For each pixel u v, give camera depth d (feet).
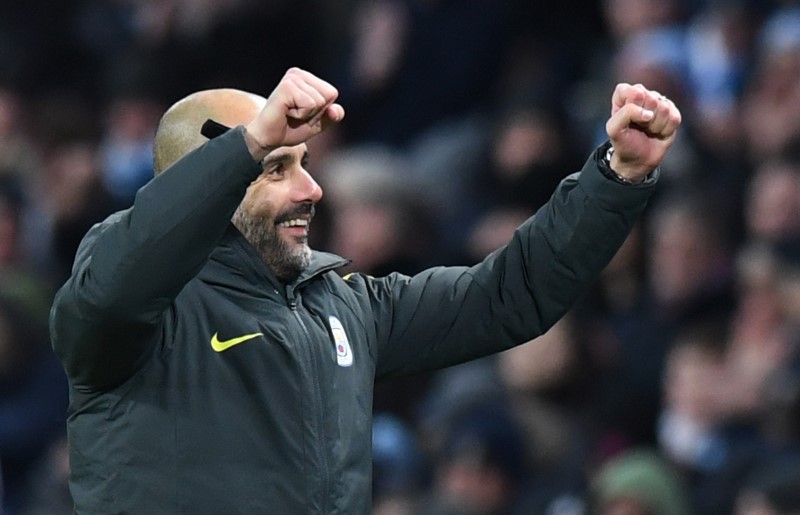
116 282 47.60
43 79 163.84
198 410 50.14
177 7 155.33
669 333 104.78
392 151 144.25
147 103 147.43
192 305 51.06
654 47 130.82
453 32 144.97
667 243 109.29
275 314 51.55
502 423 94.99
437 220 121.29
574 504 93.09
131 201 137.80
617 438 97.60
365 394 53.06
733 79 126.93
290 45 155.12
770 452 91.86
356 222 112.88
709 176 119.24
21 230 125.29
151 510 49.67
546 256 54.13
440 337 55.36
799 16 128.26
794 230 108.27
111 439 50.14
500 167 127.54
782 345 98.99
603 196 52.95
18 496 110.73
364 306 54.75
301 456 50.42
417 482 94.43
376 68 146.72
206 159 47.88
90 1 168.55
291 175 52.34
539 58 142.61
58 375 113.80
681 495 89.56
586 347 101.76
